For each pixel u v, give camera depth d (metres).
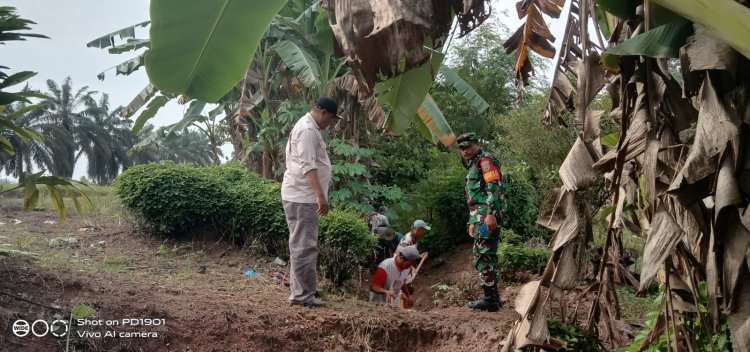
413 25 2.83
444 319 6.23
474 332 5.86
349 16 2.91
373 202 10.91
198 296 5.74
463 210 11.19
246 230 8.20
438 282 9.94
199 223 8.31
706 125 2.88
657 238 3.11
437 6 3.04
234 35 3.25
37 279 5.04
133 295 5.30
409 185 12.42
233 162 11.91
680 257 3.85
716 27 2.47
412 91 4.48
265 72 11.13
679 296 3.67
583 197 4.12
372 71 2.95
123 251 7.64
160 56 3.25
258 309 5.63
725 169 2.80
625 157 3.59
